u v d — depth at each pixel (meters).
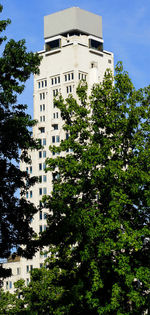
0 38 57.41
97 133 55.56
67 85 184.75
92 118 56.16
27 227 54.88
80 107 57.28
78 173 54.19
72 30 188.62
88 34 190.38
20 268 181.50
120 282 50.78
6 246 53.81
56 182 55.94
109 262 51.00
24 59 56.22
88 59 186.50
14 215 54.19
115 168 50.75
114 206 50.06
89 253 50.53
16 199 55.31
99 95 56.81
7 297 105.06
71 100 57.72
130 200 50.84
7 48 56.41
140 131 54.94
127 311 51.47
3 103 55.91
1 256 54.16
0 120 55.31
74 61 184.12
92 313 52.81
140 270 50.16
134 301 49.34
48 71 189.50
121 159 53.84
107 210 51.44
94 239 51.56
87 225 50.28
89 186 53.22
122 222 51.06
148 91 56.34
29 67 56.44
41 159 182.75
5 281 183.88
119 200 50.16
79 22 189.12
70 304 54.00
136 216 52.09
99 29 191.88
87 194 53.91
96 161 52.62
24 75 56.91
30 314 85.88
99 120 55.06
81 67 184.75
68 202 54.28
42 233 54.22
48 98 188.25
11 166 55.56
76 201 54.19
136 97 56.28
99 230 49.66
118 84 56.56
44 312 84.62
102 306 50.69
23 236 54.62
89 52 187.00
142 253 52.22
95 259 51.38
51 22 191.88
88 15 191.00
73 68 184.00
